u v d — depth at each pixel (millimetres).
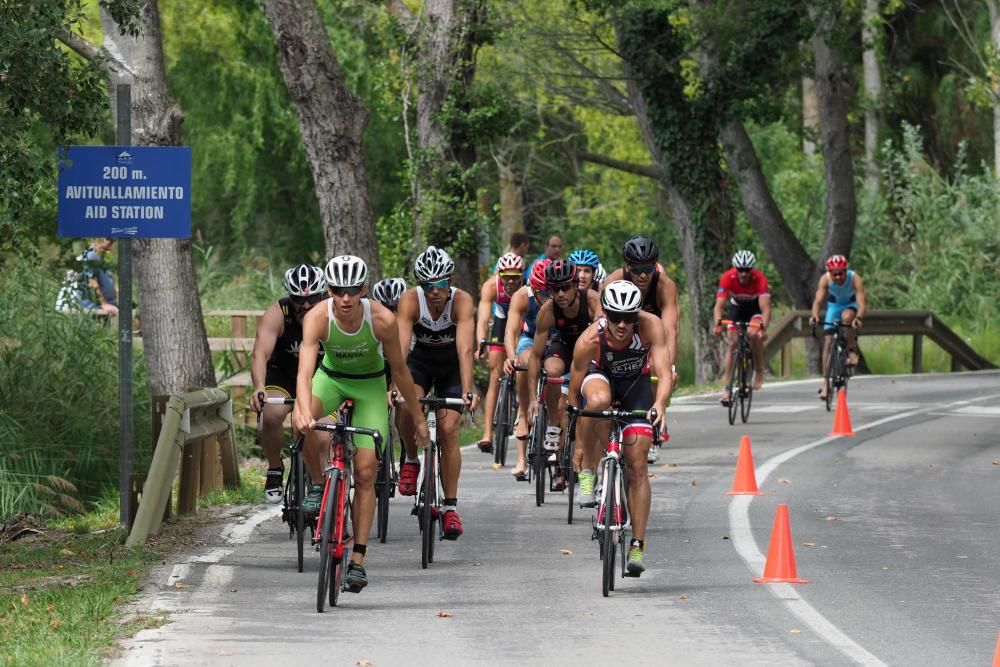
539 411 40281
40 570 31078
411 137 72250
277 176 119562
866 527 36500
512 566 31359
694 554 32750
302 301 32156
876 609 27000
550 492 42500
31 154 30953
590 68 106688
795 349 105625
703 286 93250
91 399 50312
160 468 35031
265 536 35125
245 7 113375
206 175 115688
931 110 145625
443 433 31625
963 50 143500
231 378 59375
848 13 92062
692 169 92312
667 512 38656
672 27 90812
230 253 114625
